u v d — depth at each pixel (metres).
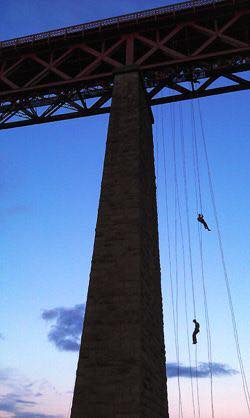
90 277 19.45
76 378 17.08
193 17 29.19
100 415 16.14
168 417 20.97
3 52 32.41
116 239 20.22
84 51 31.38
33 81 30.41
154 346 19.92
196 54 27.56
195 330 23.48
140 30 29.88
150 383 18.19
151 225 23.11
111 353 17.38
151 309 20.33
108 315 18.30
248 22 29.39
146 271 20.42
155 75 29.69
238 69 28.94
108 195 21.69
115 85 26.41
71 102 31.20
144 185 22.84
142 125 24.83
